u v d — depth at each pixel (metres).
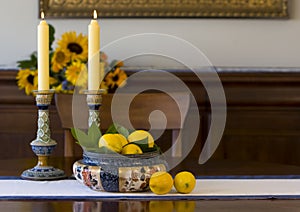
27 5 2.81
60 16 2.79
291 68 2.84
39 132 1.57
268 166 1.84
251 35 2.86
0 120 2.67
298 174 1.67
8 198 1.31
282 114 2.72
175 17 2.81
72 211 1.18
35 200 1.30
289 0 2.84
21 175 1.58
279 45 2.86
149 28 2.82
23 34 2.81
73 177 1.58
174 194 1.36
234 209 1.21
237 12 2.82
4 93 2.64
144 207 1.22
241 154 2.71
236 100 2.69
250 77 2.68
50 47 2.47
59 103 2.12
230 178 1.60
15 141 2.68
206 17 2.82
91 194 1.35
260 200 1.31
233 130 2.71
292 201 1.30
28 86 2.39
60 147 2.66
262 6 2.83
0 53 2.81
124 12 2.79
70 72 2.27
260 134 2.72
